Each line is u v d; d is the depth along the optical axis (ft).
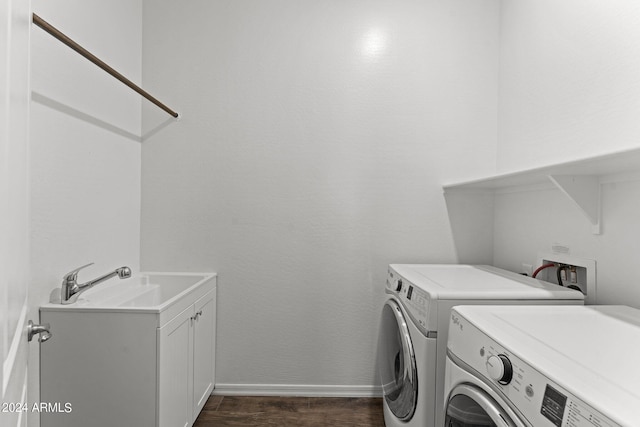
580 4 5.53
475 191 8.01
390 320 6.32
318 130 7.99
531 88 6.79
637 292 4.49
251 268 8.00
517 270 7.14
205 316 7.29
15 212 2.53
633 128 4.60
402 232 8.01
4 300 2.24
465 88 8.00
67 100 5.63
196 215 8.00
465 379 3.58
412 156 8.02
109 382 5.18
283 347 8.00
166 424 5.42
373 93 8.00
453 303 4.69
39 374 5.19
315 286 8.01
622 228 4.70
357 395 7.95
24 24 2.79
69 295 5.38
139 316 5.19
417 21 8.00
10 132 2.35
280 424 6.85
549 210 6.19
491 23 7.98
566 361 2.71
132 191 7.66
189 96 7.98
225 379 8.00
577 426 2.16
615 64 4.88
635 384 2.34
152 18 7.98
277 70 7.98
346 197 7.99
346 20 7.99
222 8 7.99
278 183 7.99
